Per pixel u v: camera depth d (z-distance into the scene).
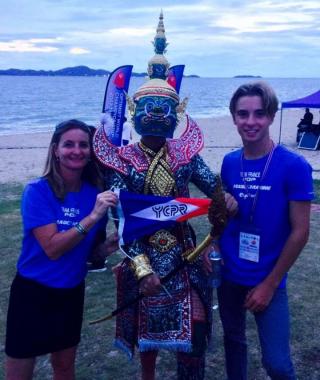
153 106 2.75
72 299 2.82
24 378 2.83
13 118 43.62
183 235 2.87
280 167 2.59
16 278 2.79
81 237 2.60
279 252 2.67
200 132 2.99
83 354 4.07
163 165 2.81
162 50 2.96
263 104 2.58
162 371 3.79
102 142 2.79
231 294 2.91
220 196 2.56
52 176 2.72
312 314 4.66
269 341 2.68
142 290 2.69
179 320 2.80
